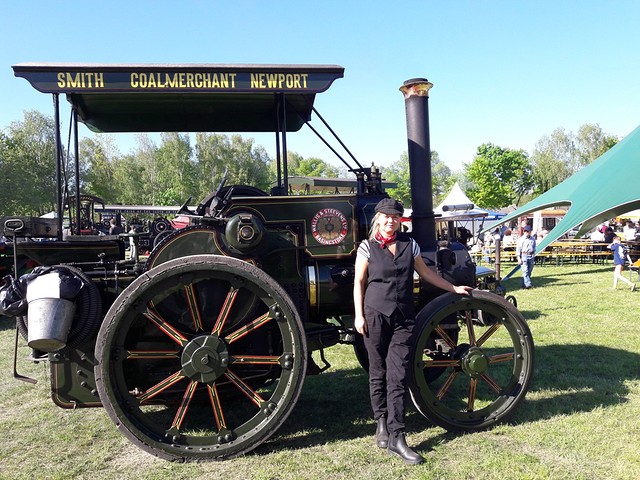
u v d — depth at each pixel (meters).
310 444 3.04
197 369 2.84
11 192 36.16
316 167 64.19
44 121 40.59
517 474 2.60
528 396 3.76
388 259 2.87
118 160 45.75
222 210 3.13
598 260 16.80
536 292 10.11
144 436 2.76
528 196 53.94
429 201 3.52
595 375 4.32
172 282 2.80
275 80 3.17
